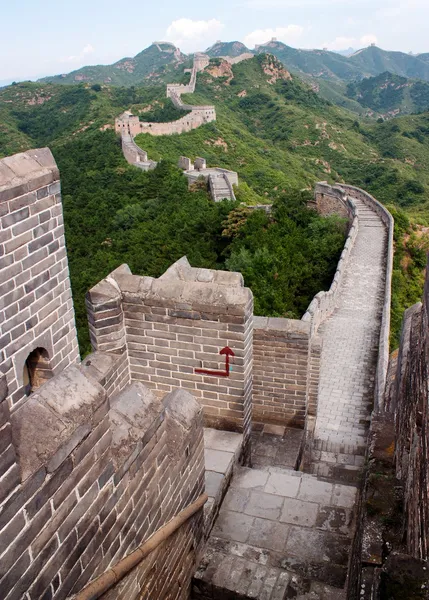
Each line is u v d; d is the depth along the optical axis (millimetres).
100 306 7633
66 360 7711
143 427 4434
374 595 3314
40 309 6973
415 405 6203
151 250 40531
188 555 5984
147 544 4629
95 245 45875
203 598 6262
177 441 5367
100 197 56938
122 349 7973
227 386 7918
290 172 71875
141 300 7703
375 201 37062
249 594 5977
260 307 24484
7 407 2758
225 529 6910
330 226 33125
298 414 10453
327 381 16906
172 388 8172
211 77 117812
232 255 30516
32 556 3119
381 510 5355
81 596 3613
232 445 7926
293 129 93500
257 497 7438
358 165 79500
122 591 4312
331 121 104438
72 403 3449
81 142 78062
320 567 6320
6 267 6277
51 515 3254
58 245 7180
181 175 58125
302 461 10508
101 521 3869
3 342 6398
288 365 10117
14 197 6234
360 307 22969
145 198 55750
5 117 114125
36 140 101562
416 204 60750
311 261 29578
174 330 7762
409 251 31484
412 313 11352
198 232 40844
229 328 7504
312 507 7238
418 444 5352
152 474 4719
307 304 26969
